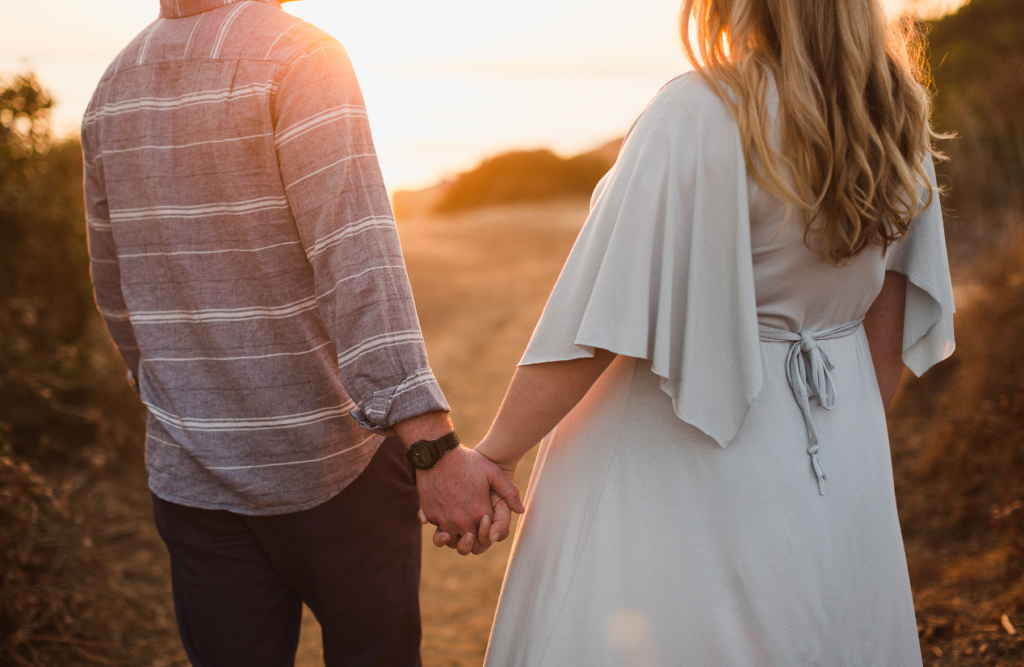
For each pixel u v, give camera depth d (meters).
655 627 1.16
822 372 1.16
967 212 5.43
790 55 1.04
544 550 1.27
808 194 1.05
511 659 1.30
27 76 3.05
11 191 3.19
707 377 1.10
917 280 1.28
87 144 1.39
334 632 1.44
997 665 1.92
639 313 1.10
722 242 1.09
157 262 1.33
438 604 2.92
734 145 1.07
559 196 21.44
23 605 2.31
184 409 1.34
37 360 3.26
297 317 1.31
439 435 1.25
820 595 1.14
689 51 1.16
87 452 3.29
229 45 1.28
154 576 2.86
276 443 1.33
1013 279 3.47
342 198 1.24
